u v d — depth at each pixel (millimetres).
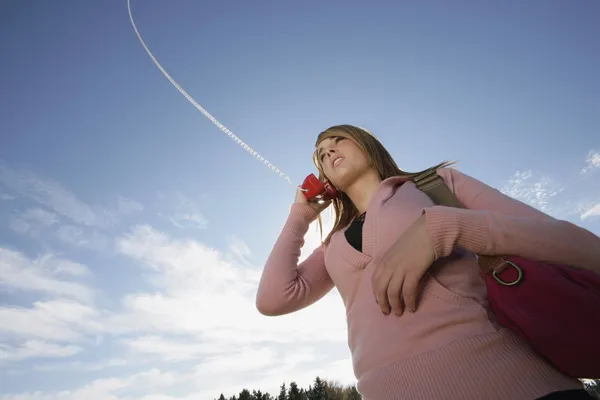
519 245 1209
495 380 1146
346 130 2209
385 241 1586
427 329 1312
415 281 1301
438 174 1828
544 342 1111
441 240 1269
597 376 1093
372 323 1475
